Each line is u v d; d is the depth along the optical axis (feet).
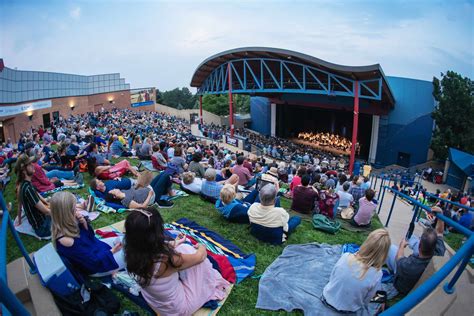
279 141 130.21
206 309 11.16
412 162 104.32
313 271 14.12
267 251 16.33
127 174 29.81
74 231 11.11
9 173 29.01
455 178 82.89
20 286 9.41
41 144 51.57
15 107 96.07
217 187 23.00
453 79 93.25
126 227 8.55
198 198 23.90
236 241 17.19
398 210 34.01
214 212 21.08
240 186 27.66
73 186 24.23
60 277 9.53
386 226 26.37
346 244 17.19
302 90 98.89
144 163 36.94
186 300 10.14
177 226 17.74
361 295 10.60
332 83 100.58
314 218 21.80
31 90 110.73
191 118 192.03
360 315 10.89
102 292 10.55
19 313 5.21
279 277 13.41
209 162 42.55
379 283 10.60
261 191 16.99
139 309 10.80
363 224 23.39
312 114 150.51
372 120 110.63
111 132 68.85
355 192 30.48
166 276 9.27
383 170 102.94
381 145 109.40
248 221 19.33
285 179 41.06
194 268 10.80
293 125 160.66
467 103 91.50
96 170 25.00
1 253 6.66
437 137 94.43
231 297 12.09
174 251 9.23
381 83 82.38
